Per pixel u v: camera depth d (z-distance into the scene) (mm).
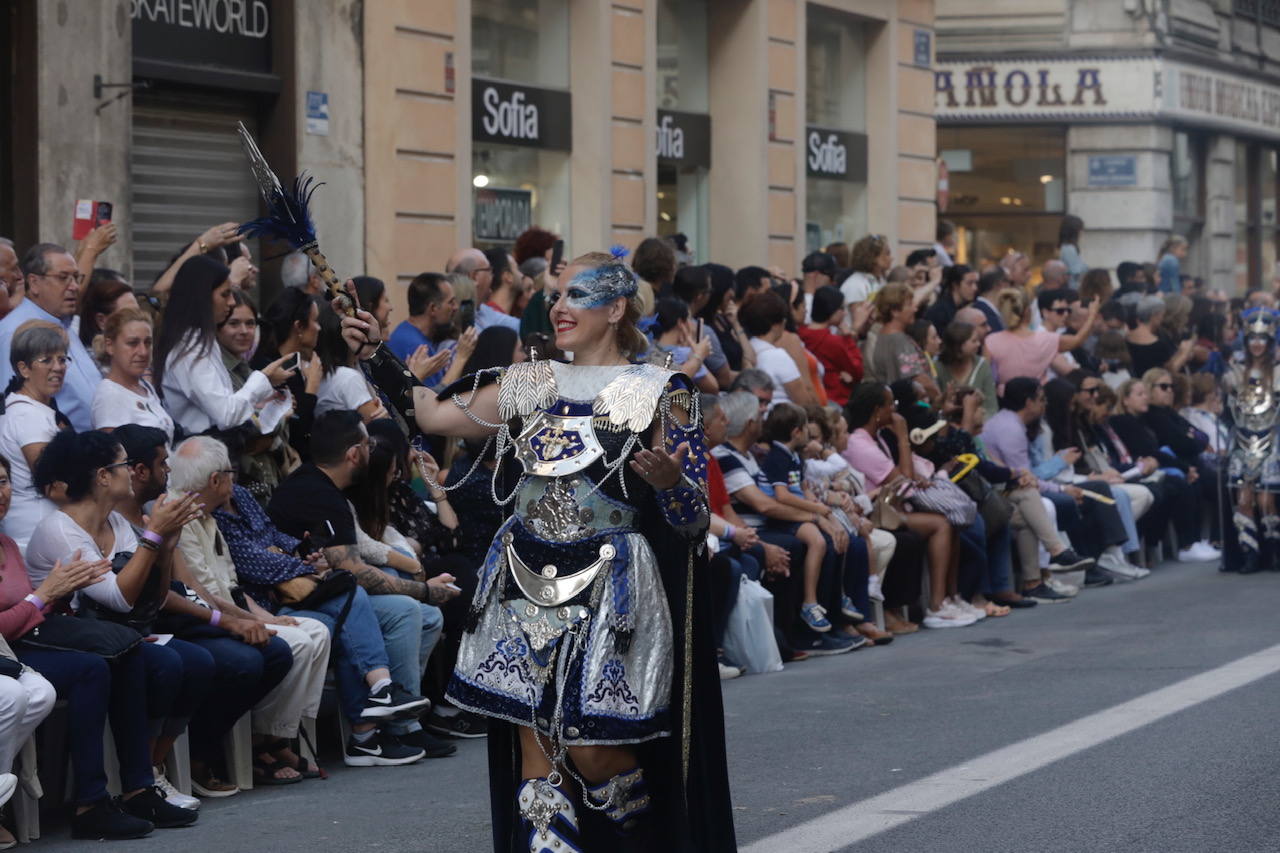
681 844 7621
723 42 27844
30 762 9500
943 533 17031
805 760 10938
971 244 43281
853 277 21938
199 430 12164
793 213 28609
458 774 11141
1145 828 9109
